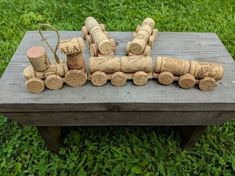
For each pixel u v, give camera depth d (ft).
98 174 5.88
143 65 4.81
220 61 5.61
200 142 6.48
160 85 4.98
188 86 4.90
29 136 6.41
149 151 6.24
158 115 4.98
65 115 4.89
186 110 4.87
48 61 4.71
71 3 10.19
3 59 8.06
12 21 9.35
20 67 5.26
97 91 4.81
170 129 6.63
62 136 6.22
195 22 9.68
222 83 5.10
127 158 6.02
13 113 4.76
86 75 4.82
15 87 4.84
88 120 5.03
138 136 6.48
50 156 6.10
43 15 9.73
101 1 10.31
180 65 4.83
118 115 4.95
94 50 5.12
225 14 10.10
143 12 9.93
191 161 6.17
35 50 4.56
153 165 6.03
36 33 6.29
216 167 6.13
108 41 5.00
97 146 6.26
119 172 5.84
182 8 10.28
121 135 6.42
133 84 4.96
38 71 4.67
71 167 5.86
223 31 9.33
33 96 4.69
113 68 4.80
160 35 6.27
